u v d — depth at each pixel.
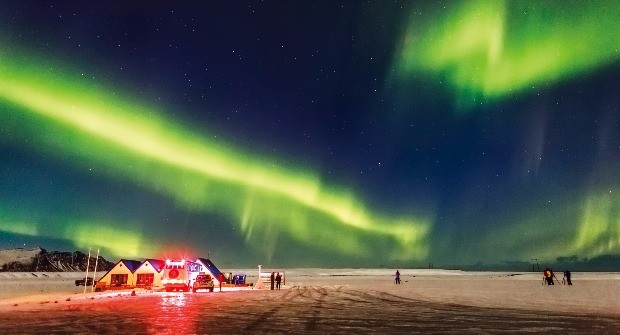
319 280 95.31
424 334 14.17
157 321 17.50
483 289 44.03
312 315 19.83
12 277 109.56
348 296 34.25
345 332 14.56
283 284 61.78
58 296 36.09
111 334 14.05
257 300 30.06
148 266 52.84
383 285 59.06
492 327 15.75
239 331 14.73
